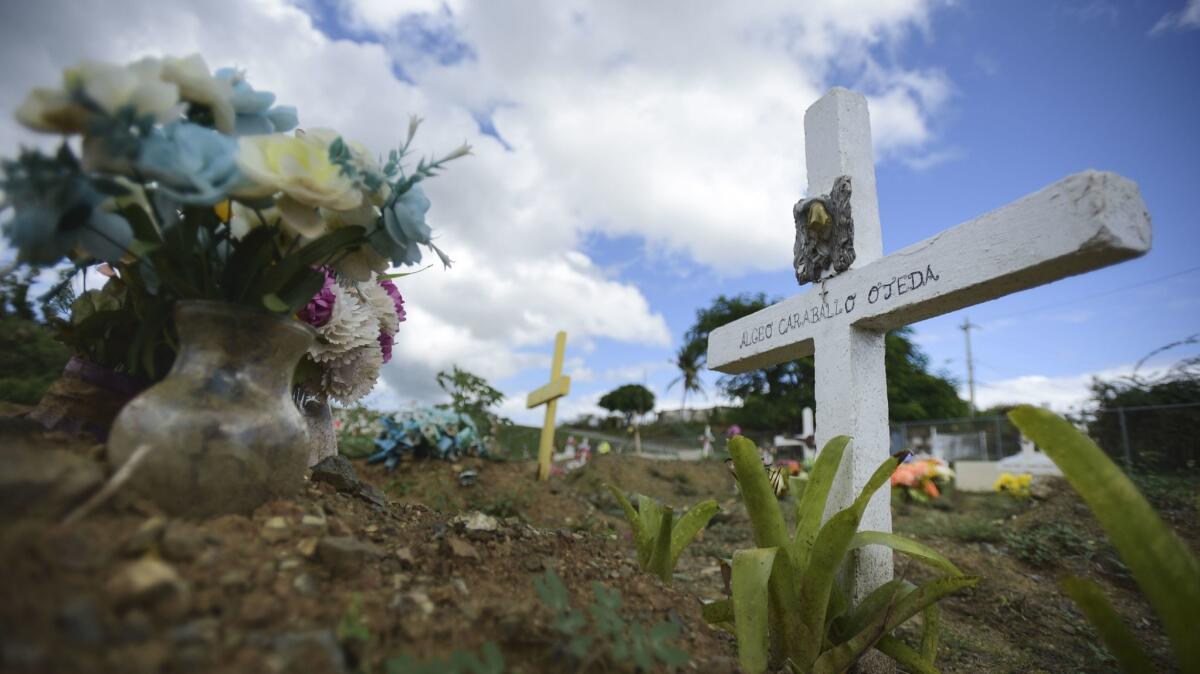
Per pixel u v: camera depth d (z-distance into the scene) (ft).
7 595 2.50
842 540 6.08
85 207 3.90
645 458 34.45
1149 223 5.77
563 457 36.68
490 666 3.33
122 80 3.53
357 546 3.99
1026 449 32.19
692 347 141.59
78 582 2.77
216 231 4.97
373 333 7.17
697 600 7.00
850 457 8.03
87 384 5.12
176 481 3.79
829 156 9.23
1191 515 17.65
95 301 5.82
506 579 4.84
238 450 4.00
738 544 16.83
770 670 6.63
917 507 23.71
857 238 8.73
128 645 2.57
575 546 6.40
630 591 5.47
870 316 8.08
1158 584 4.49
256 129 4.77
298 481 4.60
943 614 11.16
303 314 6.61
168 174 3.73
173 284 4.31
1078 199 5.72
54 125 3.54
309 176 4.07
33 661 2.27
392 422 20.33
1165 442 29.22
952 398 121.39
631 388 141.69
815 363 8.96
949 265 7.04
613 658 4.04
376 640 3.38
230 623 3.00
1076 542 15.23
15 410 5.32
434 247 5.22
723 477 32.27
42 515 3.07
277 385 4.51
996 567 14.02
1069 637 10.23
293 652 2.91
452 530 5.63
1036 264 6.06
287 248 5.12
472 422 21.34
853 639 6.37
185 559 3.34
